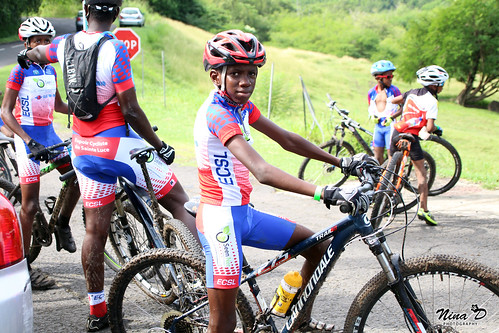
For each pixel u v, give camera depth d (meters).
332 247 2.63
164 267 3.15
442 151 7.17
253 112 2.82
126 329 3.42
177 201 3.61
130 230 3.93
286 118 18.03
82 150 3.39
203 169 2.59
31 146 3.83
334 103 7.20
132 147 3.40
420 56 50.03
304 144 2.87
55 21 51.53
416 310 2.61
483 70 47.09
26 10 44.91
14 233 2.39
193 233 3.52
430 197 6.78
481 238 5.08
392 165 5.13
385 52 72.19
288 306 2.77
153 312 3.64
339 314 3.59
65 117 13.84
